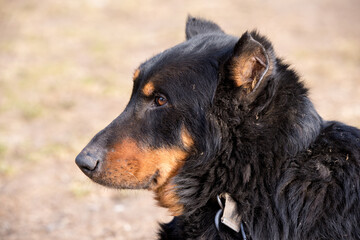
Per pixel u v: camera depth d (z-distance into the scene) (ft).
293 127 11.07
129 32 58.54
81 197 22.77
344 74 41.06
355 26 58.65
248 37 10.52
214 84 11.44
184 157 11.87
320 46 49.88
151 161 11.94
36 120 33.27
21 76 42.73
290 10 67.87
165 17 65.41
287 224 10.75
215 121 11.34
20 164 26.43
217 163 11.36
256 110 11.03
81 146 28.27
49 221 20.53
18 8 69.46
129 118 12.17
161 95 11.91
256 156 11.05
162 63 12.11
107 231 19.62
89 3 73.10
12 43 53.31
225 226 11.28
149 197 23.04
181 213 12.05
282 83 11.34
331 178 10.89
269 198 10.98
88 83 40.81
